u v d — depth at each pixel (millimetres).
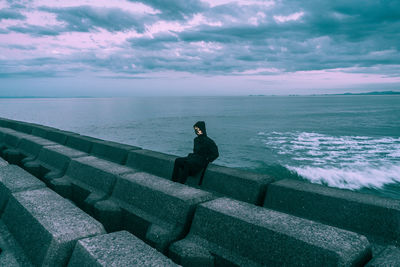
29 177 3779
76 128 43938
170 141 29797
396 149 23734
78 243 2109
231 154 22016
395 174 15594
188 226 2855
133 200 3467
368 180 14523
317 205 3340
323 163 18422
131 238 2203
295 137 32625
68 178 4738
